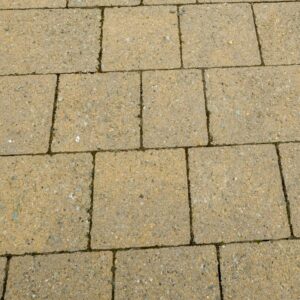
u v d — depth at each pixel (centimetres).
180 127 287
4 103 295
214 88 298
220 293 246
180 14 324
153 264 252
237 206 265
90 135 285
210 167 275
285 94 297
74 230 260
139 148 281
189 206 265
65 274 250
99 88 299
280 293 246
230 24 320
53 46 313
